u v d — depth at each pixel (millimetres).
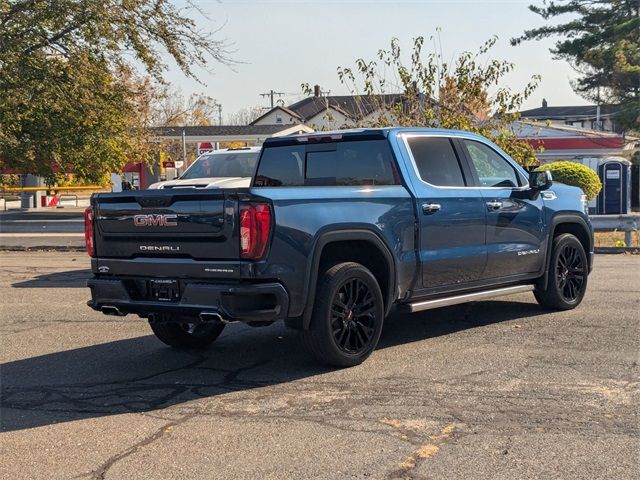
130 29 20969
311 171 7375
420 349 6902
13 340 7691
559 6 37594
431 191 6949
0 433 4902
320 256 6035
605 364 6246
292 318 6062
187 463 4324
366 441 4590
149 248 6105
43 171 28922
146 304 6078
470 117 16266
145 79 35500
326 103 17812
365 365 6371
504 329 7688
